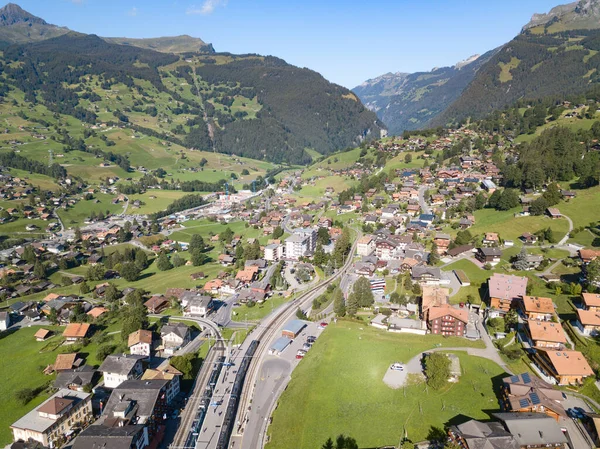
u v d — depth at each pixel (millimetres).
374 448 93375
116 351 147875
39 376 136625
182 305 186125
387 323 146375
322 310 170875
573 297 142000
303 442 98938
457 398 104375
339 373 119188
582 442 86000
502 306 147125
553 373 105250
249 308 182250
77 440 94625
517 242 198875
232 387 125000
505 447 81625
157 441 104188
